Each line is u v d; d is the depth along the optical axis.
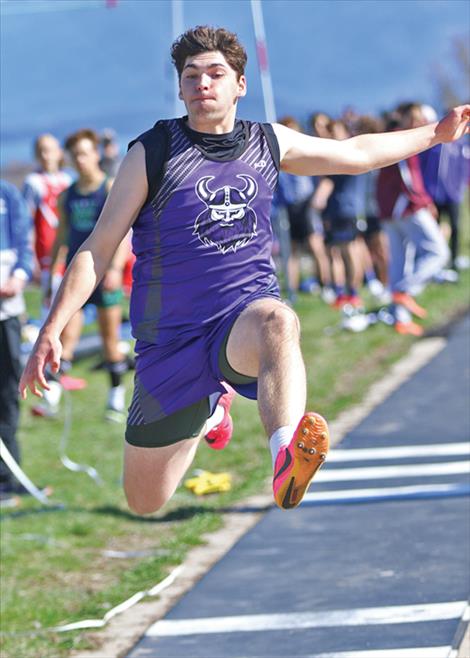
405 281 26.31
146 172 8.46
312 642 10.85
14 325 16.47
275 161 8.89
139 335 8.92
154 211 8.56
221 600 12.29
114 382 21.20
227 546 14.32
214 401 9.26
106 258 8.41
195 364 8.66
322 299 30.80
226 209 8.58
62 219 21.02
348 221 27.97
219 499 16.27
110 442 19.77
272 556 13.52
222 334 8.40
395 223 26.11
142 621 12.07
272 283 8.82
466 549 12.94
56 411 22.02
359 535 13.90
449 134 9.66
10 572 13.70
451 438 17.81
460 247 36.97
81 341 26.61
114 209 8.41
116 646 11.48
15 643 11.48
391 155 9.48
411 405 20.02
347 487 15.98
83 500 16.55
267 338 7.85
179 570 13.50
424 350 24.38
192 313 8.66
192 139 8.62
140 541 14.83
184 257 8.61
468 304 28.42
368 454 17.48
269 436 7.39
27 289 34.22
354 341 25.52
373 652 10.39
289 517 14.98
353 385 21.97
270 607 11.91
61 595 12.91
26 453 19.19
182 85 8.61
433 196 31.38
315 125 26.31
